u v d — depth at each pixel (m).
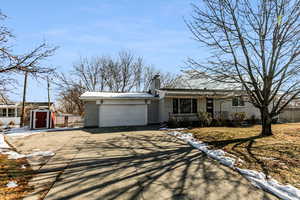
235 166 4.65
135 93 17.45
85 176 4.16
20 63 6.14
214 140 7.99
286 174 4.00
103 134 10.54
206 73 8.72
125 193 3.33
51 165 4.97
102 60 31.86
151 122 16.52
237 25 8.29
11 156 5.94
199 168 4.65
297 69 7.82
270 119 9.01
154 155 5.90
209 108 16.00
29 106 26.89
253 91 9.00
